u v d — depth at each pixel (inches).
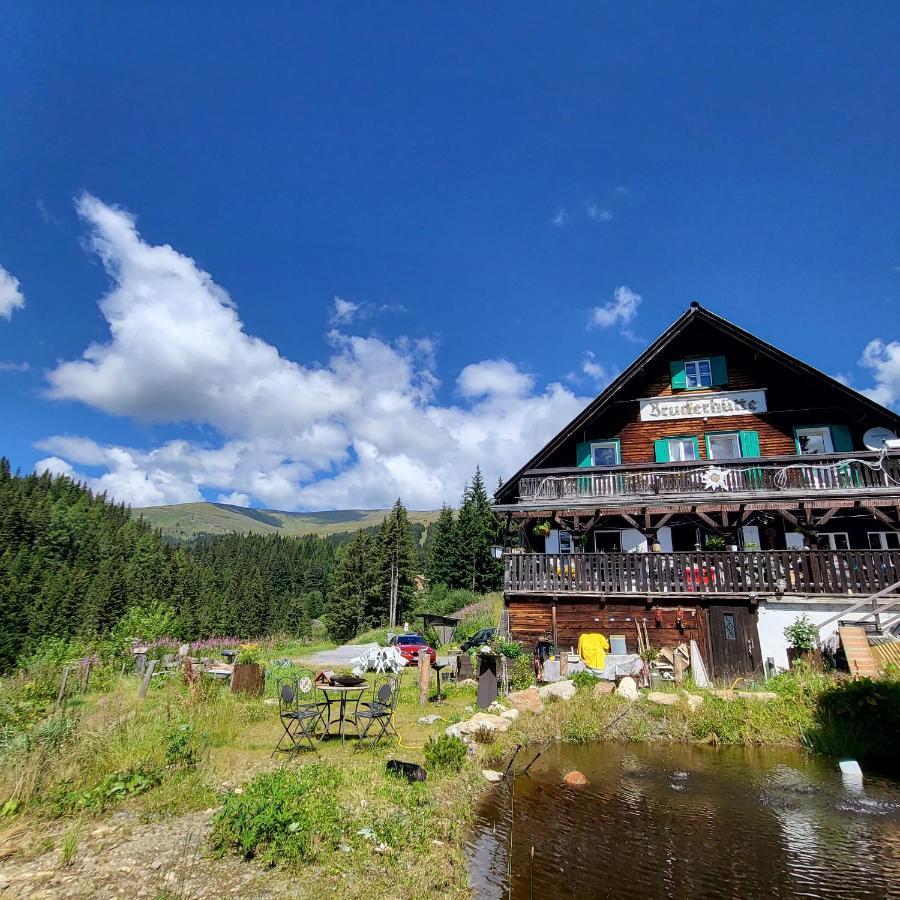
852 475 710.5
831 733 458.6
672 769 413.1
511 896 240.7
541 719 520.7
